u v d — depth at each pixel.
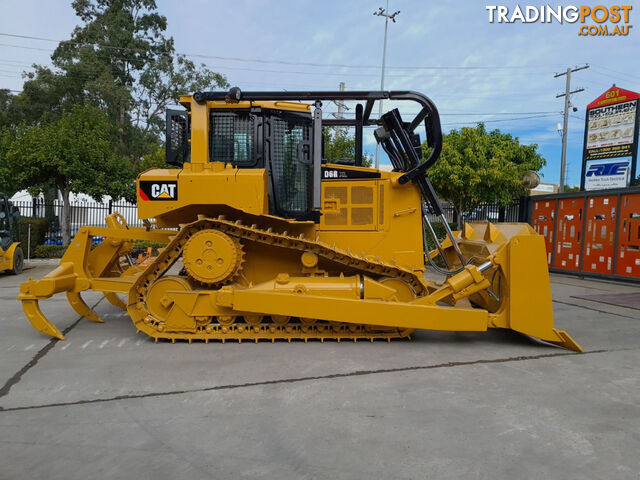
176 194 4.40
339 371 3.71
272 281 4.67
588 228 10.84
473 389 3.34
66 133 14.64
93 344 4.54
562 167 24.14
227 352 4.24
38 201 15.83
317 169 4.59
